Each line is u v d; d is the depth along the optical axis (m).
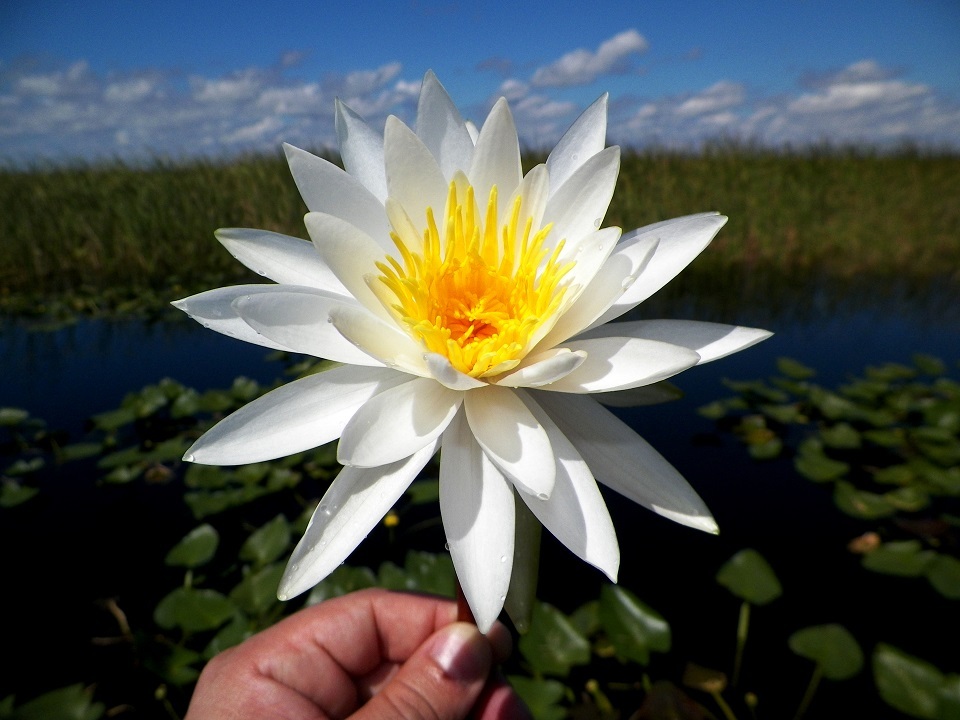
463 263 0.15
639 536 0.27
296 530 0.26
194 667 0.20
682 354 0.12
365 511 0.12
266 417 0.13
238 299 0.12
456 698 0.15
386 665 0.18
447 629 0.16
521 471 0.12
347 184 0.14
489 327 0.15
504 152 0.15
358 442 0.11
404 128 0.14
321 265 0.15
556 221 0.15
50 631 0.22
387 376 0.13
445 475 0.12
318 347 0.13
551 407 0.14
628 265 0.13
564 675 0.20
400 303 0.14
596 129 0.16
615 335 0.14
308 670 0.17
